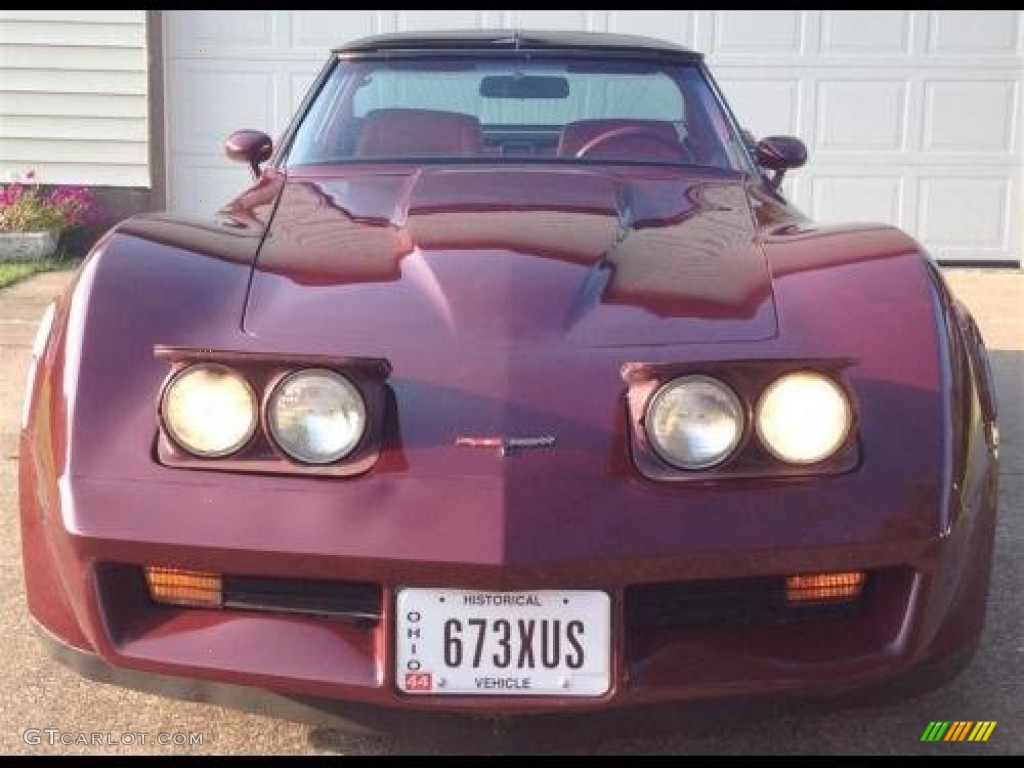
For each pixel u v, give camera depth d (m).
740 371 2.12
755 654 2.16
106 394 2.27
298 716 2.24
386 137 3.50
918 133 8.58
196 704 2.69
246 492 2.14
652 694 2.12
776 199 3.26
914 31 8.48
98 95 8.83
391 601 2.11
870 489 2.17
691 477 2.13
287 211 2.95
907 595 2.20
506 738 2.22
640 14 8.52
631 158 3.46
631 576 2.09
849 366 2.15
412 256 2.58
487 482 2.11
